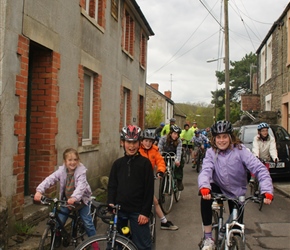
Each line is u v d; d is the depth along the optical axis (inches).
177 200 343.0
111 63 448.1
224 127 159.5
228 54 756.6
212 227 165.2
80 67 327.9
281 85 684.7
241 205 154.4
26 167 259.1
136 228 155.9
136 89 615.5
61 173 183.8
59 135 279.7
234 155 160.6
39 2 242.4
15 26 212.5
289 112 620.1
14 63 211.6
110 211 155.8
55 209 170.1
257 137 327.3
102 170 414.3
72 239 188.5
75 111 316.5
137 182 155.2
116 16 468.8
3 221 181.0
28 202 248.5
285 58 654.5
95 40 375.9
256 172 155.9
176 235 239.3
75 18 314.5
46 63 265.9
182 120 2192.4
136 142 156.9
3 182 200.2
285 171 422.0
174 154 313.6
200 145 572.4
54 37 267.9
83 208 188.7
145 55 691.4
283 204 330.3
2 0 200.7
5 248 182.4
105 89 422.3
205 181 155.0
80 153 334.6
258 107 957.2
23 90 220.4
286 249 212.4
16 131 212.7
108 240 142.9
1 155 198.5
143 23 628.7
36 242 200.2
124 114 558.9
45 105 264.1
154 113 1456.7
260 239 229.9
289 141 450.9
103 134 417.7
